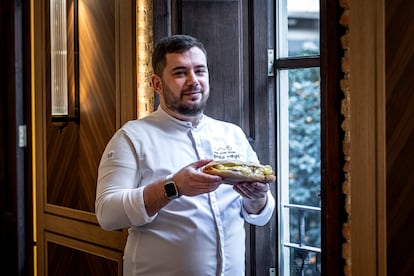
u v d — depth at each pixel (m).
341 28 2.08
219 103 2.89
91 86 3.27
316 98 3.03
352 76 2.03
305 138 3.02
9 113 4.14
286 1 2.96
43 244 3.74
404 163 1.89
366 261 2.00
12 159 4.11
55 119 3.40
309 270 3.06
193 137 2.26
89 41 3.28
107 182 2.18
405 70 1.88
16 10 4.01
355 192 2.03
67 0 3.39
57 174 3.59
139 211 2.07
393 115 1.91
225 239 2.23
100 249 3.21
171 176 2.07
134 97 2.96
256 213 2.31
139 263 2.20
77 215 3.39
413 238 1.87
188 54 2.21
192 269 2.16
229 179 2.06
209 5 2.90
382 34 1.93
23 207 4.09
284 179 3.00
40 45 3.70
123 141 2.21
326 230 2.09
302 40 2.97
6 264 4.21
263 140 2.93
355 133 2.03
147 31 2.95
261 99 2.93
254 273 2.94
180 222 2.17
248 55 2.92
